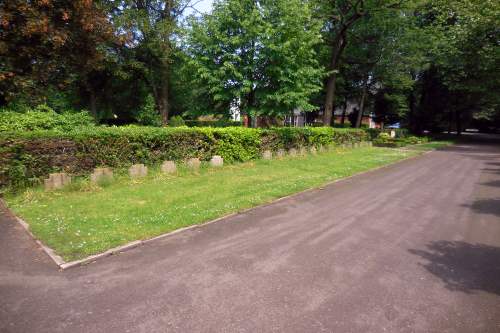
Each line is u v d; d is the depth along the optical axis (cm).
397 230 596
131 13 2089
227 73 1352
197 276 411
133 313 332
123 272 418
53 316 325
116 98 2789
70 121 1191
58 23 1292
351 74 3073
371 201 805
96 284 387
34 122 1052
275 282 399
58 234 522
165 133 1052
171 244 511
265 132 1439
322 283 398
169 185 883
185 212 650
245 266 441
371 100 3519
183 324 316
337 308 346
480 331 312
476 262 466
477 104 3750
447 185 1020
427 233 583
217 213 655
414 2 2309
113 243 495
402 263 459
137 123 2672
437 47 2745
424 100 3600
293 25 1367
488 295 377
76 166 858
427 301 362
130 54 2281
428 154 1967
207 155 1191
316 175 1110
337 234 570
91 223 574
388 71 2767
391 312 340
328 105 2528
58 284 386
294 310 341
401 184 1028
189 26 1503
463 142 3198
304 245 518
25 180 773
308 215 678
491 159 1725
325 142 1906
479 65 2462
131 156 977
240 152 1301
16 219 600
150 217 612
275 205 752
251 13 1319
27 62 1284
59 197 737
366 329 311
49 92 1550
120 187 845
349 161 1480
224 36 1327
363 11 2284
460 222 647
